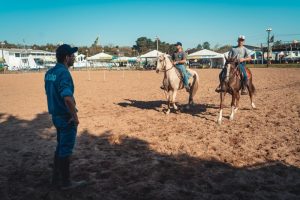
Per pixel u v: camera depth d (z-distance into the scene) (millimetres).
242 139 7684
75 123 4656
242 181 5242
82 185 5164
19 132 8922
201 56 62625
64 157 4879
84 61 83312
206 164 6055
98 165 6102
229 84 9398
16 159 6578
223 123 9500
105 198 4734
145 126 9359
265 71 36344
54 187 5141
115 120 10383
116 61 70375
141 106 13555
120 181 5328
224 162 6156
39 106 14102
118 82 28125
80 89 22016
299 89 17891
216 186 5070
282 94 15852
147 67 59656
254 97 15133
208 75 34031
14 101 16078
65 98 4441
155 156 6570
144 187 5066
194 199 4648
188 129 8836
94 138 8109
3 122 10461
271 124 9172
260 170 5723
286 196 4703
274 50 64312
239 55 9961
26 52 89812
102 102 15078
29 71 62438
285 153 6605
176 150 6949
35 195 4871
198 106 13094
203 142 7508
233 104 9883
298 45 60031
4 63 71875
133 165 6062
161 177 5457
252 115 10602
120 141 7766
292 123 9203
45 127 9492
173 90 11273
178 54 11508
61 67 4680
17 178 5559
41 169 5984
